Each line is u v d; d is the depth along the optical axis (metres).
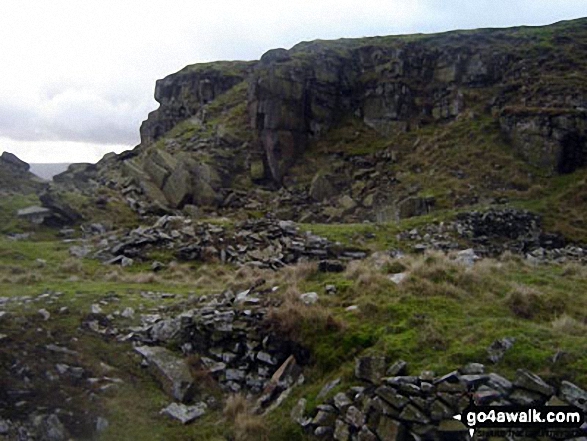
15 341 11.06
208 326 11.73
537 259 19.27
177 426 9.37
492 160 32.78
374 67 46.12
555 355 7.96
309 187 37.06
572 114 31.78
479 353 8.44
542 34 43.41
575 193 28.59
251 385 10.42
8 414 9.20
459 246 23.50
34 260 20.25
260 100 40.81
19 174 42.44
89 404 9.68
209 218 30.52
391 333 9.73
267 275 15.45
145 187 35.28
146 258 21.83
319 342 10.15
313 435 8.30
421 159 36.03
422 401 7.63
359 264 13.87
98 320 12.66
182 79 62.19
